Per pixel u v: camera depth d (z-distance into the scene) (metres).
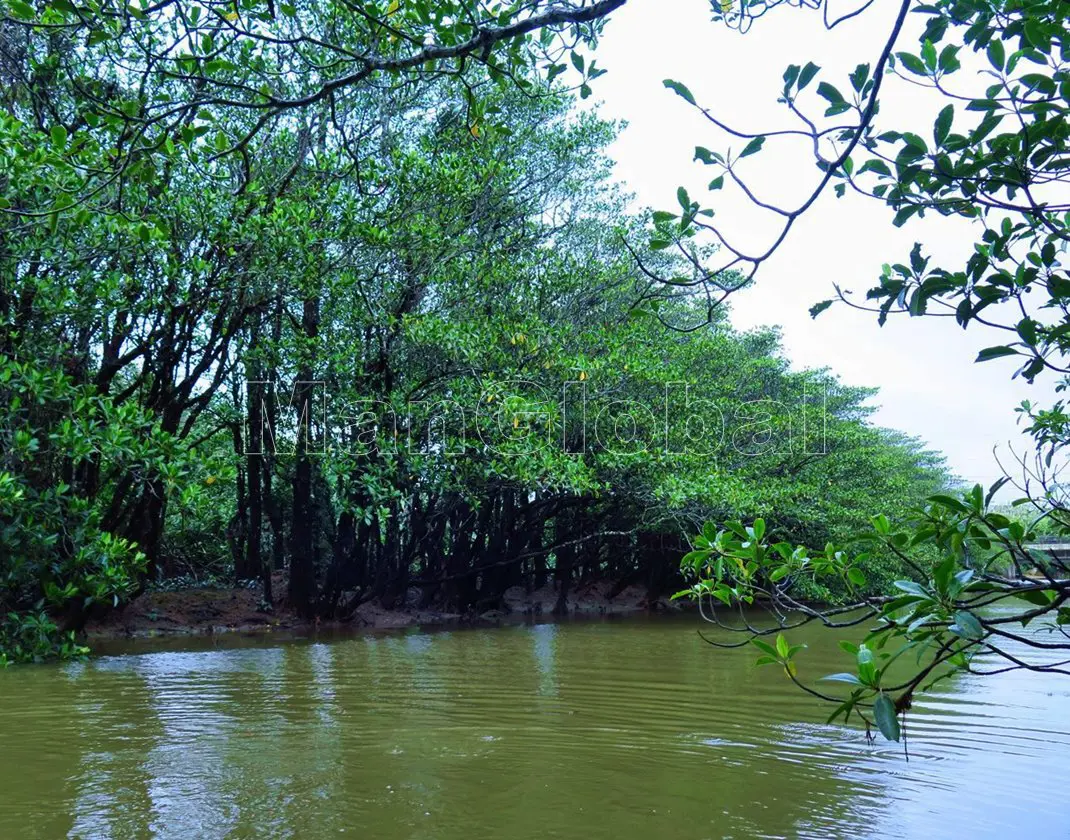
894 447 37.28
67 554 10.28
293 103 4.17
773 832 5.51
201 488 10.29
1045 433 4.96
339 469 15.94
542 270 20.00
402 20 5.35
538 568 24.50
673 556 25.31
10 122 9.94
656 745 7.66
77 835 5.40
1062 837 5.40
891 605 2.99
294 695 10.23
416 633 17.80
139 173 4.62
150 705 9.58
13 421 10.66
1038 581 2.97
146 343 14.89
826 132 3.25
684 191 3.44
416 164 15.91
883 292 3.40
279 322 17.88
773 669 12.06
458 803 6.03
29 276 11.13
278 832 5.48
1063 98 3.08
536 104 19.42
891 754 7.37
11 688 10.70
